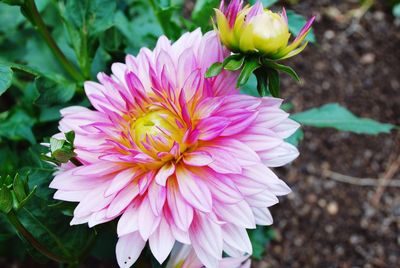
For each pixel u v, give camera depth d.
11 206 0.34
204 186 0.31
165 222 0.31
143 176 0.32
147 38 0.49
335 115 0.50
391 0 0.73
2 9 0.53
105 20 0.45
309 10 0.73
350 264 0.60
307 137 0.66
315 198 0.63
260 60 0.33
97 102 0.34
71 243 0.40
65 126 0.34
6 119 0.48
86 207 0.31
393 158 0.65
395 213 0.62
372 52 0.70
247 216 0.31
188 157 0.32
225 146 0.32
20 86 0.54
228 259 0.38
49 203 0.39
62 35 0.52
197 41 0.35
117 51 0.45
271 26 0.31
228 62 0.32
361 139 0.66
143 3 0.52
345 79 0.69
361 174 0.64
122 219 0.31
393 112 0.67
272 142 0.32
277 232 0.61
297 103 0.67
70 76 0.51
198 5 0.47
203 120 0.31
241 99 0.32
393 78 0.69
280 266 0.60
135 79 0.33
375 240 0.61
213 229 0.31
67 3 0.45
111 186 0.31
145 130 0.33
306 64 0.69
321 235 0.61
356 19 0.73
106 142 0.33
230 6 0.32
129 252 0.31
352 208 0.62
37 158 0.44
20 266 0.57
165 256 0.30
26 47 0.52
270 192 0.31
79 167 0.32
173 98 0.33
